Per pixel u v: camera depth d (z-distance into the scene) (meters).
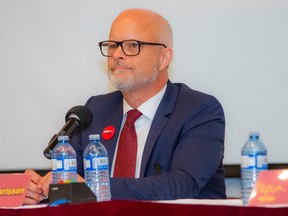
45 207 3.41
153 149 5.21
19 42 7.80
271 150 6.96
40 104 7.69
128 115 5.48
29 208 3.46
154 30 5.51
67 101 7.63
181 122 5.24
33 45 7.76
